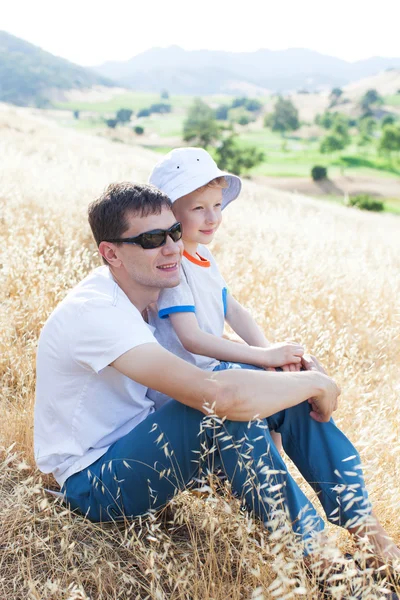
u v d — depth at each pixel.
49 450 2.32
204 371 2.04
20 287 3.96
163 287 2.25
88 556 2.12
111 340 2.04
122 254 2.19
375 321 4.85
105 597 2.00
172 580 2.01
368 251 8.28
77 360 2.12
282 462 2.05
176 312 2.42
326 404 2.20
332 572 1.95
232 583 1.98
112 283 2.22
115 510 2.23
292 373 2.18
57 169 9.96
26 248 4.33
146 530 2.26
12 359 3.23
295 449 2.30
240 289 4.85
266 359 2.43
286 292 4.98
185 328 2.41
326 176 100.75
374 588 1.77
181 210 2.57
